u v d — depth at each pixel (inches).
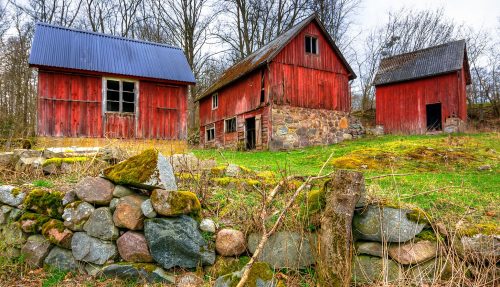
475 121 858.8
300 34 612.1
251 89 633.6
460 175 270.8
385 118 815.7
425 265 115.5
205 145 832.3
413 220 118.2
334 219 112.7
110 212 132.8
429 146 420.8
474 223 134.0
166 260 125.7
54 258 135.6
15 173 190.1
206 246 128.0
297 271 122.9
